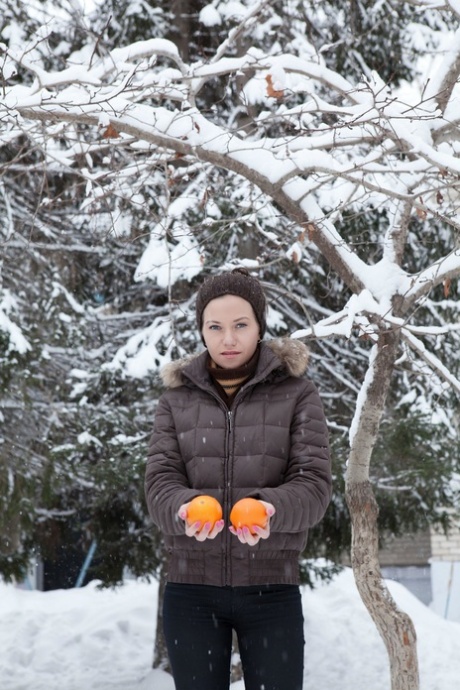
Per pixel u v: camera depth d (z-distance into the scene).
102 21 7.27
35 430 6.51
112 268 7.72
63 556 8.30
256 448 2.58
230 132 4.12
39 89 3.69
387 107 3.92
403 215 4.23
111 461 6.38
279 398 2.64
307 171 3.80
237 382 2.71
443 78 4.08
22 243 6.96
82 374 6.64
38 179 7.33
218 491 2.57
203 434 2.62
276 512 2.37
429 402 6.63
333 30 7.29
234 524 2.29
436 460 6.46
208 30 7.36
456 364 7.00
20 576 6.96
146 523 7.19
